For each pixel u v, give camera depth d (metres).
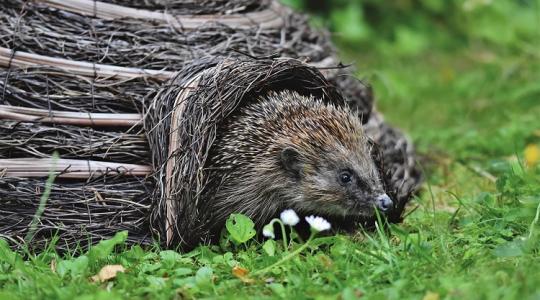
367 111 12.16
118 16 10.80
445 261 8.77
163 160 9.68
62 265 8.80
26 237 9.42
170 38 10.84
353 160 10.15
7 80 9.93
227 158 9.91
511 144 14.20
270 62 10.05
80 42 10.42
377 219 10.23
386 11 21.78
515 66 18.75
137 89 10.23
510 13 22.08
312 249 9.38
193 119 9.60
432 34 21.62
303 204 10.31
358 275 8.48
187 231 9.54
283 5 12.71
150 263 9.20
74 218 9.65
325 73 11.48
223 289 8.38
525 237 9.16
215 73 9.86
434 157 14.05
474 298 7.59
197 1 11.46
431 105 17.70
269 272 8.79
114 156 9.89
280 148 10.09
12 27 10.28
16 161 9.63
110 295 7.86
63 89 10.05
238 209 10.05
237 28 11.34
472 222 10.03
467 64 20.45
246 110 10.17
